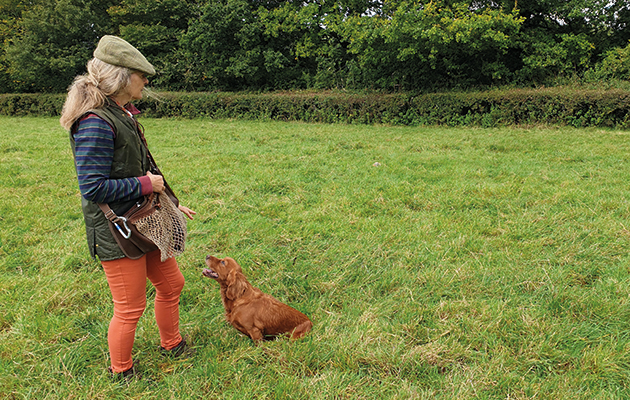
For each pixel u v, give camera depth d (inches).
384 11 629.9
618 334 106.3
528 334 106.2
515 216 192.9
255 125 618.8
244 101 706.2
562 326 109.9
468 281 135.3
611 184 236.7
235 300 105.6
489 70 620.4
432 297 128.8
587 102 491.8
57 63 829.8
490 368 94.2
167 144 418.6
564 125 510.3
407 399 87.8
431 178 263.7
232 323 107.0
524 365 97.3
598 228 171.5
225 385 91.5
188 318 118.3
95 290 131.2
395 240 168.4
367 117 618.8
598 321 112.9
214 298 128.3
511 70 651.5
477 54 621.3
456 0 592.7
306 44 747.4
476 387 90.4
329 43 770.8
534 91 531.2
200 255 157.5
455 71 647.1
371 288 134.0
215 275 106.9
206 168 296.2
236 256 155.6
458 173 273.3
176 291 97.5
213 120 706.8
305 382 91.8
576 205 201.6
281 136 470.9
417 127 569.9
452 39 556.1
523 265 145.0
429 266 147.6
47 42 855.1
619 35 631.8
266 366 96.7
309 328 111.7
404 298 127.3
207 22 724.0
